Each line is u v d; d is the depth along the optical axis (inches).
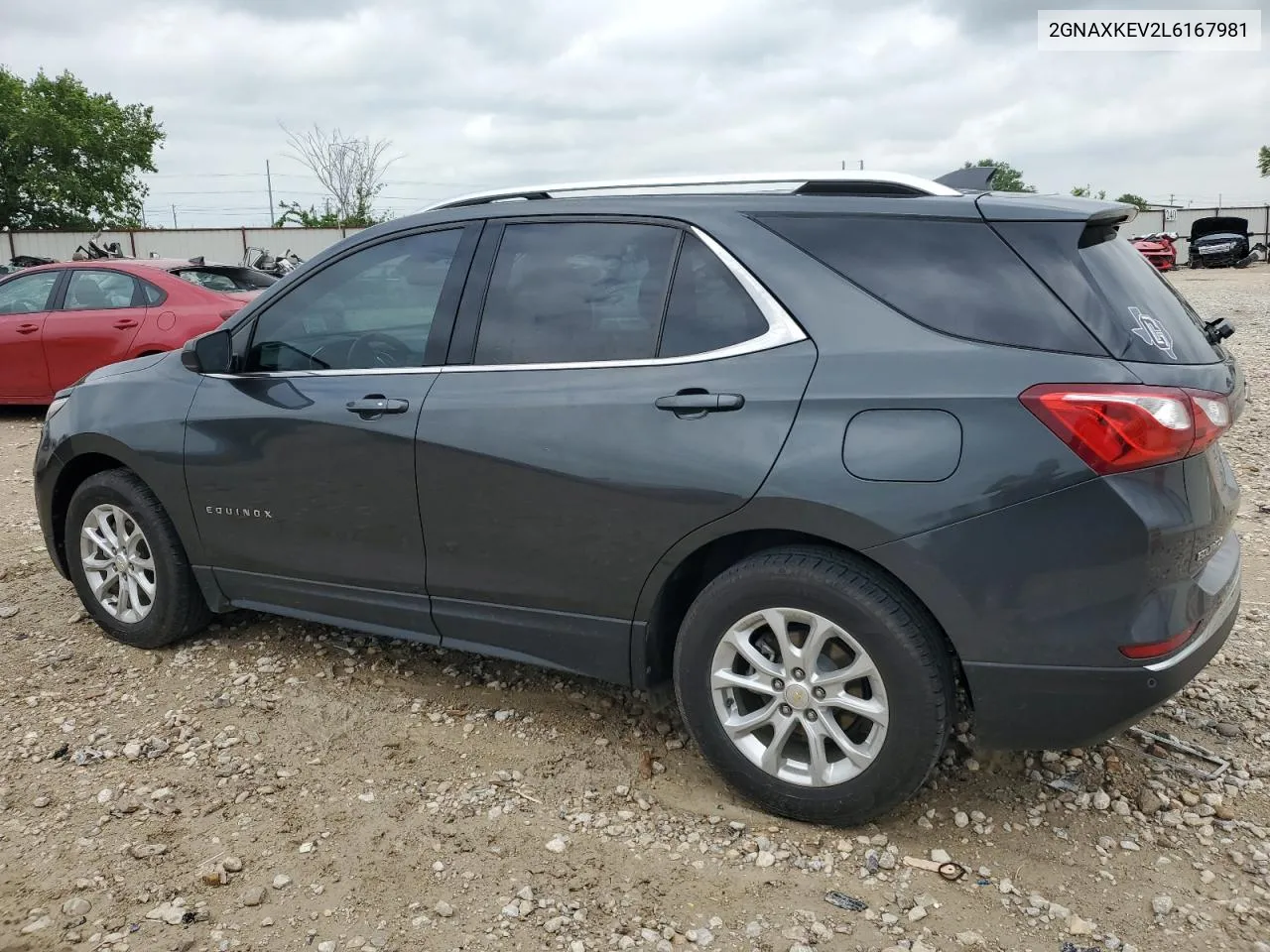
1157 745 130.1
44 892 105.0
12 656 163.3
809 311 109.4
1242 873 105.5
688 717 117.6
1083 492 96.1
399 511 132.9
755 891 104.0
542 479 120.5
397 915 101.2
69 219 1691.7
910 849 110.3
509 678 153.0
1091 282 101.1
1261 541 210.1
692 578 120.8
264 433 142.4
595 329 121.7
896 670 103.5
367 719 141.3
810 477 104.5
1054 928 97.7
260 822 117.3
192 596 160.4
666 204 121.3
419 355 133.4
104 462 168.2
